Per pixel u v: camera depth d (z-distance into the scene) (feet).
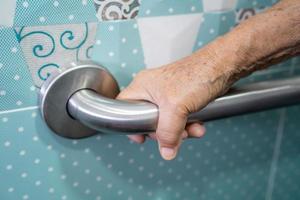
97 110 1.77
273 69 2.37
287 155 2.70
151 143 2.22
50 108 1.89
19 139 1.94
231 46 1.81
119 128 1.74
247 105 1.94
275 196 2.79
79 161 2.09
